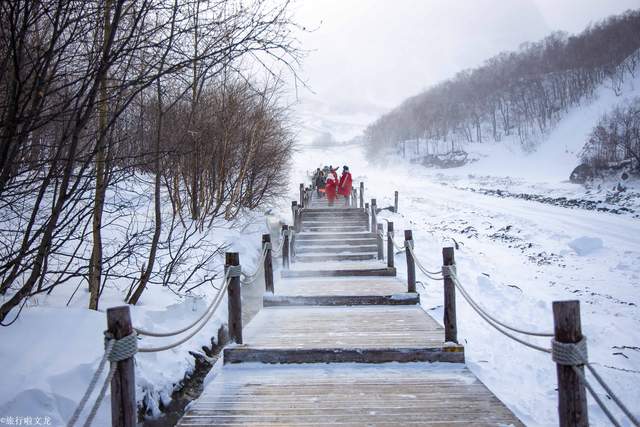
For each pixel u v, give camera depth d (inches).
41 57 140.9
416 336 229.9
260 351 207.8
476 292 379.2
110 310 107.0
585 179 1594.5
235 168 514.0
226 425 149.3
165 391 175.3
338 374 195.5
